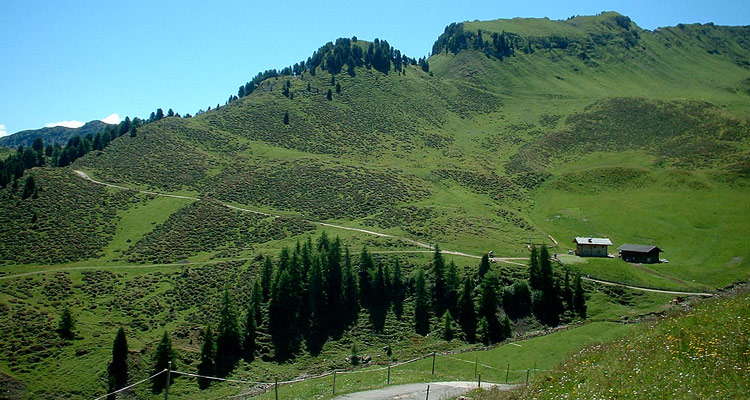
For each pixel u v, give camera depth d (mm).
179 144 183125
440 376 50594
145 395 63781
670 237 122938
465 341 80438
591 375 23484
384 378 48938
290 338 79938
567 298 90062
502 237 120375
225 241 116688
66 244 111625
